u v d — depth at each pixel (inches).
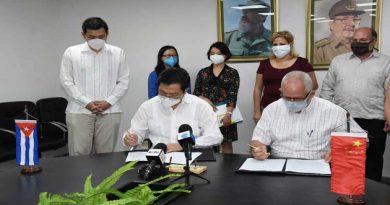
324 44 153.5
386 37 145.3
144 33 185.3
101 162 80.6
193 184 63.2
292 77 80.5
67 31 201.0
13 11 175.9
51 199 41.3
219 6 167.5
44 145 152.8
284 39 128.4
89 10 194.9
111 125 129.4
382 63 119.4
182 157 78.8
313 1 153.2
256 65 166.1
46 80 197.0
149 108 94.8
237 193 58.2
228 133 139.8
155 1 181.2
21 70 181.3
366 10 145.6
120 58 131.3
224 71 141.9
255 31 163.6
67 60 126.5
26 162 74.0
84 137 127.6
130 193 45.0
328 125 84.0
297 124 86.0
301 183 62.6
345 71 124.0
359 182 50.9
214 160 78.9
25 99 184.1
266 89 133.6
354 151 50.8
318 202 53.4
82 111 126.4
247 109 169.9
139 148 94.7
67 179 68.4
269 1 160.1
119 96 130.0
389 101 97.4
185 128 68.8
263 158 77.7
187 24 176.4
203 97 141.9
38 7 190.1
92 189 44.3
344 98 124.1
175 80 85.7
